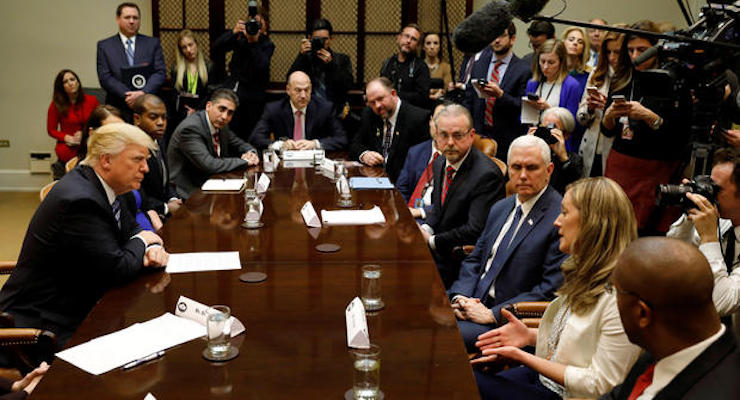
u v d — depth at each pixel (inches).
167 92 258.5
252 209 117.9
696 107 95.1
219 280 89.0
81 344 69.1
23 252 93.5
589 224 74.5
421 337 71.9
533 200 107.9
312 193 145.5
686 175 114.3
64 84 260.5
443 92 229.0
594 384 71.5
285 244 105.9
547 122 148.9
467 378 62.7
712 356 47.2
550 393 81.5
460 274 118.1
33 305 93.1
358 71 266.2
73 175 95.1
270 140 211.0
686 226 100.0
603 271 73.4
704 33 91.2
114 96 237.8
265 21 243.8
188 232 112.4
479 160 136.3
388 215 125.9
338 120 219.3
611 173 125.5
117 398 58.5
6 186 290.0
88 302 95.7
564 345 76.6
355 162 191.5
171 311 78.4
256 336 71.5
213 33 261.6
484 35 70.6
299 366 64.7
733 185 85.7
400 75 229.3
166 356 66.7
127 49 240.1
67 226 89.8
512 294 106.0
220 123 179.6
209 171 173.9
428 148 162.9
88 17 279.9
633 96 120.3
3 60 282.2
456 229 133.7
